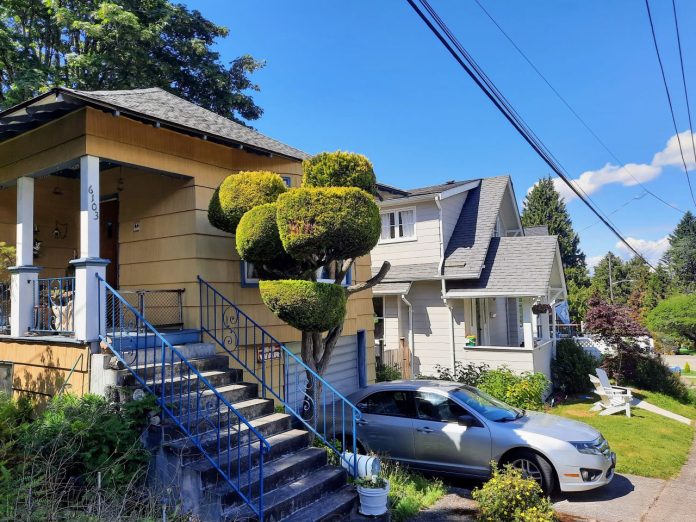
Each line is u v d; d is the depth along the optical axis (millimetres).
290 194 5660
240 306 7617
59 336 6082
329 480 5340
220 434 5160
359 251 6004
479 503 5516
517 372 13023
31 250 6855
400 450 7137
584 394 14250
